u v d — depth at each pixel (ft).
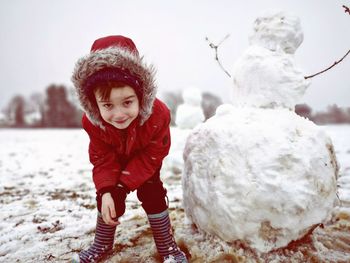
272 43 6.59
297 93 6.40
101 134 5.71
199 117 14.60
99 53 4.95
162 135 5.87
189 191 6.55
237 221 5.60
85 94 5.20
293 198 5.40
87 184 13.00
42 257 6.59
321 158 5.76
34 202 10.52
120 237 7.16
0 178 14.52
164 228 6.08
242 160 5.66
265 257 5.76
